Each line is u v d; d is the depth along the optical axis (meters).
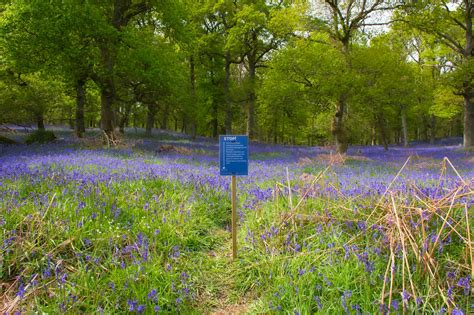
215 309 3.66
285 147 26.95
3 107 18.03
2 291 3.48
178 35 18.47
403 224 3.88
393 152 24.12
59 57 14.36
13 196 5.15
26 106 19.19
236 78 45.31
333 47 18.33
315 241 4.48
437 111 32.12
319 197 5.64
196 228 5.41
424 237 3.61
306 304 3.32
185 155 14.60
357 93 17.61
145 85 18.94
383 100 20.31
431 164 13.66
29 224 4.37
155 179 7.38
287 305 3.41
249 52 31.81
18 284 3.55
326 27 18.14
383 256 3.88
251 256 4.53
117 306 3.21
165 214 5.38
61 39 13.85
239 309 3.65
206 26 30.80
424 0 17.70
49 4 13.13
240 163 4.52
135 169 8.48
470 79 21.27
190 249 4.88
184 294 3.66
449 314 2.87
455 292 3.28
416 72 25.80
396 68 18.08
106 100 16.98
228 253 4.85
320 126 50.34
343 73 16.59
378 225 4.41
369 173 10.42
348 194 6.01
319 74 16.97
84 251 4.07
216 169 10.17
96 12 14.14
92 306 3.22
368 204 5.23
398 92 21.19
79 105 21.14
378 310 3.12
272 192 6.26
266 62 31.47
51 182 6.19
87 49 15.18
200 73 33.75
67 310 3.07
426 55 28.47
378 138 59.19
